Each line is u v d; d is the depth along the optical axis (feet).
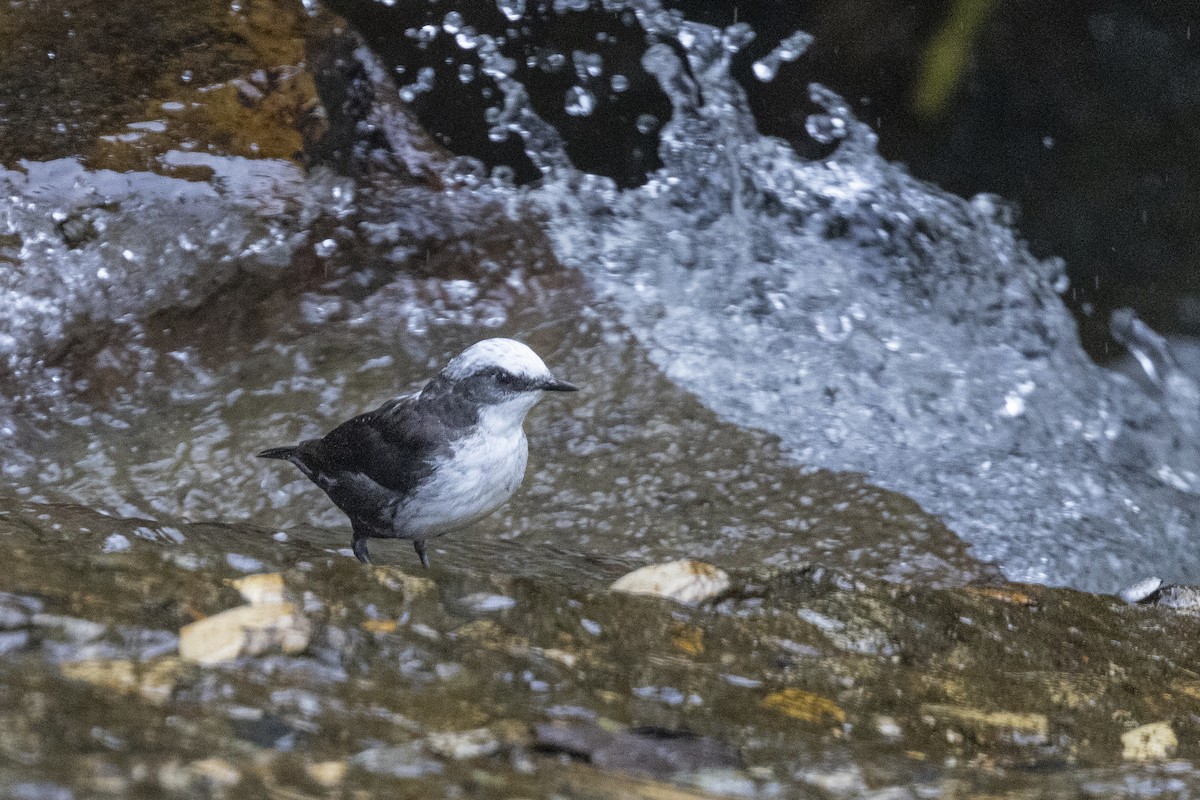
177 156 39.06
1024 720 20.62
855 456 38.14
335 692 17.03
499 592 22.47
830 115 58.13
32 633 17.43
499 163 49.60
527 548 31.68
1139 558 34.65
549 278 43.19
